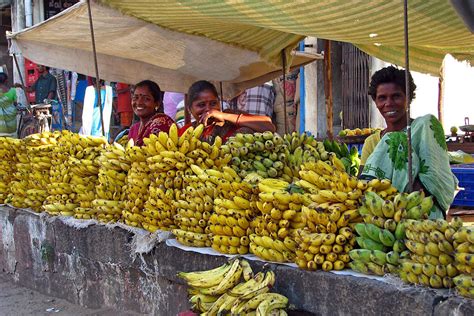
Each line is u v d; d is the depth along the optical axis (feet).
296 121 35.78
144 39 19.31
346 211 10.43
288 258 11.30
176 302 13.52
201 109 16.78
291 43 20.33
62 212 16.78
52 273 17.42
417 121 11.35
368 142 13.11
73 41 19.83
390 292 9.48
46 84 40.52
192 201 12.84
